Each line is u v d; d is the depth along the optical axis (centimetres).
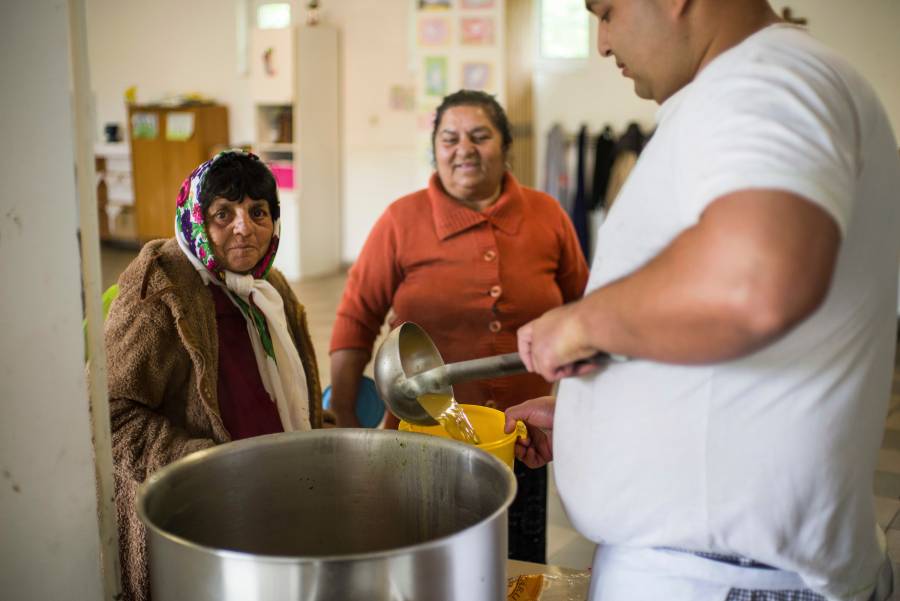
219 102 1024
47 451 120
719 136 90
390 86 924
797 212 81
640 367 107
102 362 128
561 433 122
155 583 110
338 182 949
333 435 136
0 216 111
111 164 1071
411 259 243
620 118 793
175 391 177
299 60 884
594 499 114
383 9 911
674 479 106
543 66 800
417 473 134
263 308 186
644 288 89
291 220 905
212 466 129
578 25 795
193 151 977
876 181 100
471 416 171
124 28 1064
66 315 121
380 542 138
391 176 941
